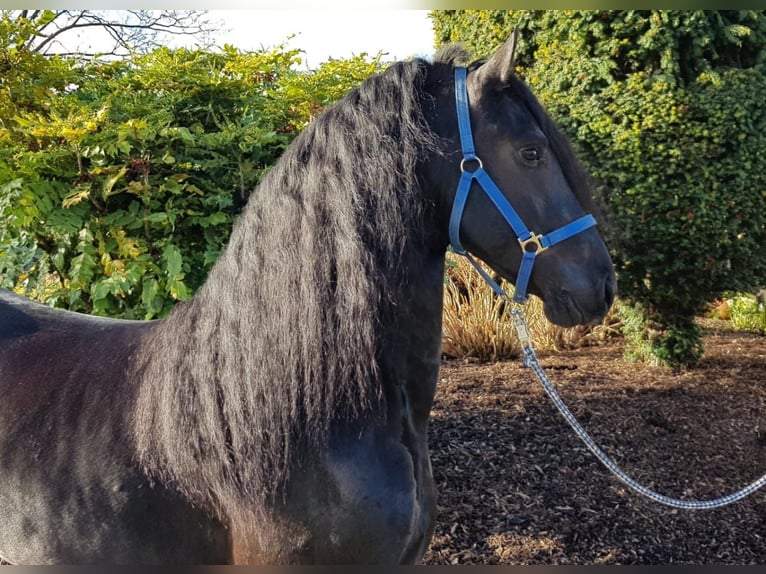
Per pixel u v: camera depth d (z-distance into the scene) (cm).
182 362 139
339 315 128
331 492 129
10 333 171
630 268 403
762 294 634
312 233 130
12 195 235
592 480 297
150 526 138
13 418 151
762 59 373
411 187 132
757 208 366
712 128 350
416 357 140
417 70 140
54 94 288
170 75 289
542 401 379
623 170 363
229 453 131
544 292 138
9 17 300
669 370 445
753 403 384
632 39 369
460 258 517
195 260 269
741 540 264
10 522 150
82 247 246
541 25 394
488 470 302
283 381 129
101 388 149
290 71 339
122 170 242
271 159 292
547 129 139
